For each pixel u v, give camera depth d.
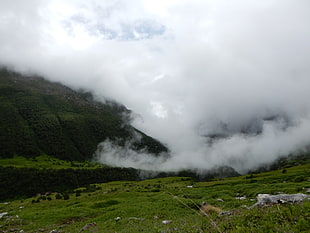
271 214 13.96
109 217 41.09
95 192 126.75
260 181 95.00
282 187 58.50
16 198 140.62
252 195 56.06
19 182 157.50
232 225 14.11
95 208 59.00
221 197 56.66
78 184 189.12
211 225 15.88
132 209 45.03
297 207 13.98
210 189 78.44
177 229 18.80
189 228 17.55
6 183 152.38
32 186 157.62
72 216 46.78
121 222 34.22
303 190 48.56
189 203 44.50
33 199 105.25
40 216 47.53
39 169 195.75
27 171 178.88
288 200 17.94
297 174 94.31
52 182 174.12
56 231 34.16
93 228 33.34
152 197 65.94
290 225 11.50
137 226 28.66
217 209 28.95
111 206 56.69
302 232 10.30
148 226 26.84
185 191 75.38
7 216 53.28
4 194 141.62
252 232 11.80
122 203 60.03
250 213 15.59
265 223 12.62
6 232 38.00
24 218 46.84
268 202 18.69
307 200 16.44
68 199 98.06
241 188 68.94
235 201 42.62
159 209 42.69
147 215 38.44
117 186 159.00
